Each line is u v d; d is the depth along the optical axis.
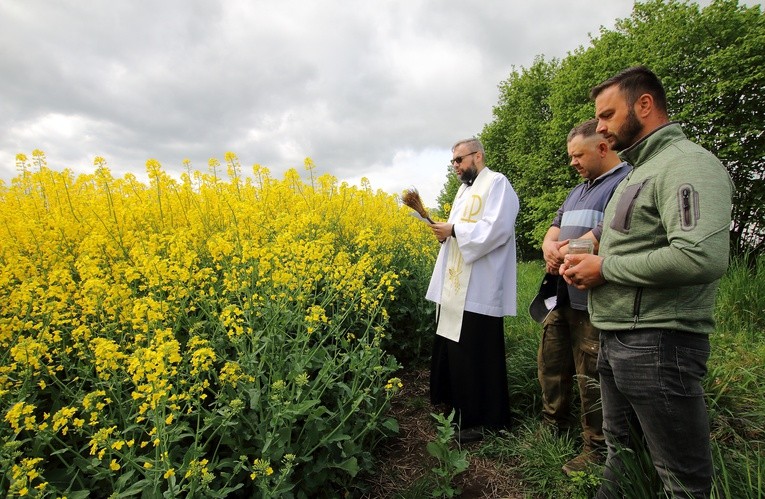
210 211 3.62
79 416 2.01
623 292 1.59
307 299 2.60
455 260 3.04
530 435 2.76
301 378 2.01
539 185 15.38
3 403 1.83
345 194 4.96
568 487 2.30
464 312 2.91
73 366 1.99
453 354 2.96
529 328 4.20
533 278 7.86
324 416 2.49
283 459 1.92
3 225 3.18
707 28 9.38
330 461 2.17
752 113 8.72
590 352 2.43
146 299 2.00
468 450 2.73
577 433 2.75
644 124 1.60
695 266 1.29
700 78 9.37
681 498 1.55
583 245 1.78
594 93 1.74
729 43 9.24
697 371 1.50
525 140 18.08
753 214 8.67
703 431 1.52
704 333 1.48
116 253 2.92
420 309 3.97
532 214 15.33
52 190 3.69
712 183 1.34
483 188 3.01
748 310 4.11
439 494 2.26
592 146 2.47
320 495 2.18
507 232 2.86
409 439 2.86
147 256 2.42
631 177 1.65
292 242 2.59
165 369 1.53
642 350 1.54
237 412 1.87
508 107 20.53
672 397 1.49
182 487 1.62
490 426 2.87
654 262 1.39
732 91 8.78
